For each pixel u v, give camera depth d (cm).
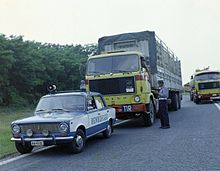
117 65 1436
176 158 789
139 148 937
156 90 1677
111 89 1419
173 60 2391
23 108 3997
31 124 878
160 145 968
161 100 1366
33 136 876
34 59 4516
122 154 864
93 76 1447
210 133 1159
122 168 714
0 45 3794
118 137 1180
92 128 1009
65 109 991
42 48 5422
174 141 1027
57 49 5919
